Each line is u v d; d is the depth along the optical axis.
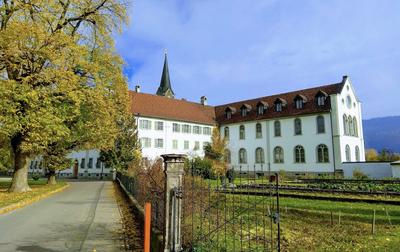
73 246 6.92
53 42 15.56
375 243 7.14
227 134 48.62
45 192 18.16
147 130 40.91
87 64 16.75
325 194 16.72
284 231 8.30
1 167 26.39
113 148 32.09
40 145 17.41
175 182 5.73
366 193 16.06
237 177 33.78
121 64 19.95
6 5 16.55
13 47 14.40
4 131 14.24
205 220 7.87
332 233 8.16
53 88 15.83
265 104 44.41
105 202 14.63
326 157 36.69
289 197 15.84
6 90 13.99
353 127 39.59
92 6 18.44
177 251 5.52
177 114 45.53
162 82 71.31
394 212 11.28
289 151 40.31
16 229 8.63
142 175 10.14
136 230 8.49
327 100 37.75
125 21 19.33
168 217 5.60
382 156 47.41
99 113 18.39
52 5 15.95
